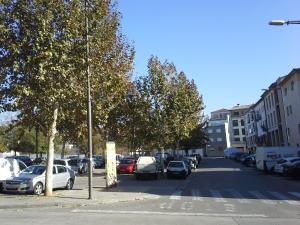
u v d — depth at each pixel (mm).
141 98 41781
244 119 129875
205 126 87062
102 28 22438
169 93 42562
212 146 144375
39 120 21312
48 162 21891
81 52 20281
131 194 22828
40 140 69312
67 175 26406
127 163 46469
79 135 24500
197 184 31625
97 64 22031
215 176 41312
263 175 41750
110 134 45344
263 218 14258
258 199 20625
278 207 17312
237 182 33000
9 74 19125
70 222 13266
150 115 42031
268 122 82000
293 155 43031
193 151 130500
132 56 32250
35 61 18453
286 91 61750
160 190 26062
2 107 19547
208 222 13312
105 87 22594
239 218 14297
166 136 42562
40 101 19891
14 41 18938
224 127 144500
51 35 18609
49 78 19266
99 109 22891
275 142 76500
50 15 18781
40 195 22078
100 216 14836
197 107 54188
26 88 18672
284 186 28719
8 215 15055
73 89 20328
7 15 18906
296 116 57281
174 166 39125
